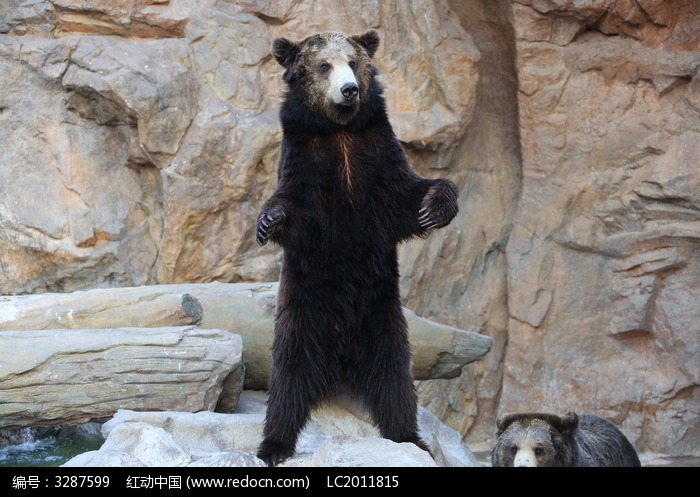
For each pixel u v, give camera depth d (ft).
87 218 49.60
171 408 33.91
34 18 49.60
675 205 53.98
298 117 27.78
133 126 50.03
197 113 49.88
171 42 50.52
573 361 55.72
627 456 35.32
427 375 40.55
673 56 54.24
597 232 56.03
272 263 52.01
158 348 33.99
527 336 56.39
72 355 33.40
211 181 49.98
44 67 48.93
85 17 50.14
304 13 53.36
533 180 57.16
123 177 51.16
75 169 49.88
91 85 48.24
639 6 54.29
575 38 56.24
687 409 53.31
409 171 27.71
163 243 50.21
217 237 50.93
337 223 26.99
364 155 27.27
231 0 51.96
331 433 32.86
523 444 29.58
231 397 35.58
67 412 33.42
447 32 55.57
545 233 56.59
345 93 26.43
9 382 32.81
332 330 27.68
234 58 51.31
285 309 27.58
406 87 55.01
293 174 27.14
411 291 56.24
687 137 53.83
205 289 39.01
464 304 58.59
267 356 38.29
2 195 48.29
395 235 27.61
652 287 54.19
